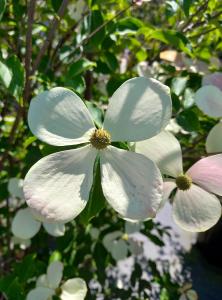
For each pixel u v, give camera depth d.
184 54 0.22
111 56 0.21
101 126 0.12
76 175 0.12
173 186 0.14
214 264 0.42
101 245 0.26
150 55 0.26
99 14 0.20
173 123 0.18
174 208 0.14
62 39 0.23
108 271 0.39
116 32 0.20
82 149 0.12
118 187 0.12
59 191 0.11
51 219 0.11
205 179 0.13
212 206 0.13
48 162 0.11
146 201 0.11
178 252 0.44
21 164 0.29
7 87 0.13
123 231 0.27
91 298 0.25
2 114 0.23
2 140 0.22
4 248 0.31
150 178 0.11
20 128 0.22
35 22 0.23
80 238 0.25
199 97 0.14
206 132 0.20
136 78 0.12
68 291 0.19
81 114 0.12
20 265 0.19
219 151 0.14
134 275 0.28
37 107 0.12
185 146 0.22
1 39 0.24
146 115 0.12
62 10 0.16
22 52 0.23
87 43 0.20
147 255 0.43
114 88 0.19
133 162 0.12
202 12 0.21
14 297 0.18
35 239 0.26
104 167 0.12
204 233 0.43
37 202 0.11
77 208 0.11
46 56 0.22
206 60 0.24
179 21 0.22
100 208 0.12
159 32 0.19
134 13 0.31
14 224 0.19
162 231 0.31
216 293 0.39
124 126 0.12
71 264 0.24
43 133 0.12
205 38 0.24
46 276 0.20
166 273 0.27
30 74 0.17
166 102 0.11
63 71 0.23
